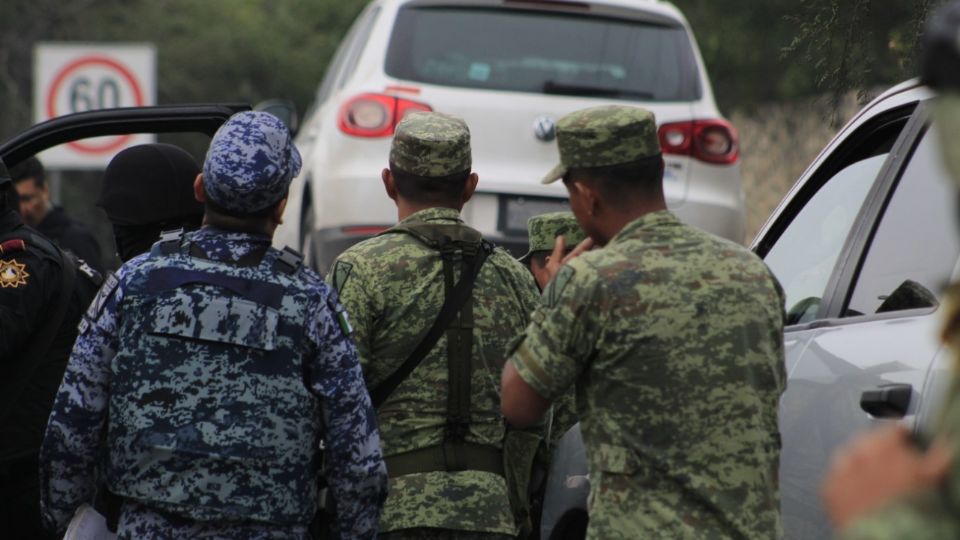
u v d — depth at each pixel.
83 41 48.47
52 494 7.93
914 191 8.30
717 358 7.07
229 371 7.52
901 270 8.09
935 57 4.19
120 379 7.60
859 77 13.09
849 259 8.61
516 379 7.27
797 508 7.98
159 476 7.46
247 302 7.58
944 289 4.27
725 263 7.23
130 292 7.67
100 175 45.09
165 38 53.34
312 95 55.84
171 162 9.33
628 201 7.35
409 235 8.85
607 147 7.30
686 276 7.15
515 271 8.99
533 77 17.00
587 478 9.14
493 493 8.60
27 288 9.71
